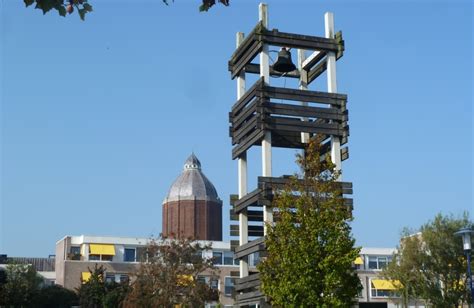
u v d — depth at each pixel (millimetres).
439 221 63188
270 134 42438
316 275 33906
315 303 33719
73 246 116438
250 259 78125
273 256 35281
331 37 44875
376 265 123688
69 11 9930
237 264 117125
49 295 100875
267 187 41250
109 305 91312
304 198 35625
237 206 45156
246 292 45000
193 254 77250
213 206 156375
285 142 43844
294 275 34094
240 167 45625
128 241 116188
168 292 72188
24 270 100438
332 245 34281
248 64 46000
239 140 45844
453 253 61750
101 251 113750
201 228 153500
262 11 43844
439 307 61938
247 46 45031
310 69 47031
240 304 44656
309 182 36406
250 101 44125
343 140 43375
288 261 34188
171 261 73812
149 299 71750
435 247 62469
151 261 74438
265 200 41156
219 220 157500
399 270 64438
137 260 115500
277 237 35656
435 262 62594
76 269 111438
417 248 63656
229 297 113938
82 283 98250
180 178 159125
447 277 62031
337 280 33750
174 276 72875
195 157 161125
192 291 72938
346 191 42062
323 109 43500
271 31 43562
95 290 93812
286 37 43812
